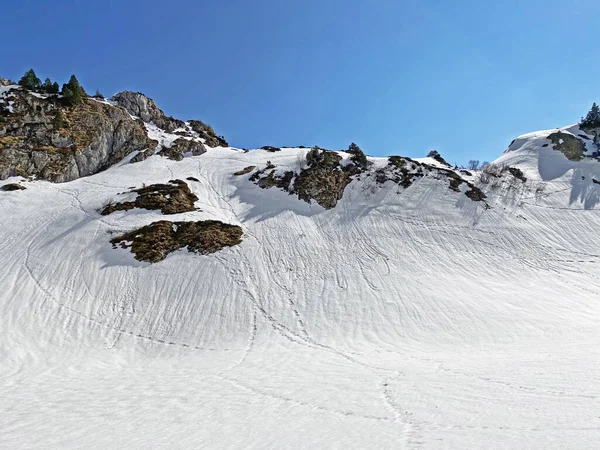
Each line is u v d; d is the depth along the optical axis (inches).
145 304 1299.2
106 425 543.2
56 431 527.2
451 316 1213.7
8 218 1781.5
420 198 2161.7
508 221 2012.8
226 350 1068.5
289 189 2234.3
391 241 1809.8
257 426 497.7
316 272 1539.1
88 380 846.5
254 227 1851.6
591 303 1325.0
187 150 2871.6
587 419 393.7
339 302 1323.8
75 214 1802.4
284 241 1750.7
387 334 1128.8
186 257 1528.1
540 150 2989.7
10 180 2133.4
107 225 1685.5
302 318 1240.8
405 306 1284.4
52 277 1390.3
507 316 1206.3
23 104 2470.5
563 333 1057.5
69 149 2412.6
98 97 3221.0
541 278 1562.5
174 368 940.6
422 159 2955.2
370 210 2080.5
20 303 1246.9
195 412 584.4
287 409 569.6
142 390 741.3
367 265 1596.9
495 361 787.4
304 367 871.1
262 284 1421.0
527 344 981.8
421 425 446.6
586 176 2591.0
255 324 1212.5
